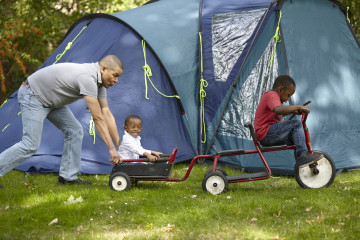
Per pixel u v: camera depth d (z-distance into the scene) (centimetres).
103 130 446
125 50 642
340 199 418
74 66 447
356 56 662
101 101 473
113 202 425
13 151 448
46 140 589
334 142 593
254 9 659
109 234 343
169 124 627
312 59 618
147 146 602
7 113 676
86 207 398
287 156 571
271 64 610
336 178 537
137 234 342
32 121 450
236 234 338
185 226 356
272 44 614
